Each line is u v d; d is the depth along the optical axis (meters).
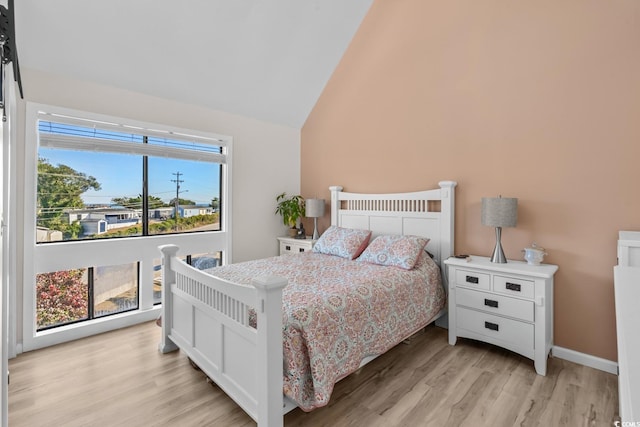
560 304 2.50
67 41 2.57
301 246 3.97
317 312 1.79
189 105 3.47
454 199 3.04
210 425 1.75
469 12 2.92
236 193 3.90
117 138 3.02
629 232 2.07
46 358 2.45
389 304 2.27
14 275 2.47
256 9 2.99
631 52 2.17
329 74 4.06
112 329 2.98
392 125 3.50
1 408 1.24
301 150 4.59
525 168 2.63
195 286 2.18
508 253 2.74
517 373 2.27
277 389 1.55
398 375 2.24
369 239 3.36
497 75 2.76
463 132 2.97
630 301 0.87
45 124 2.66
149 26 2.73
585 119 2.35
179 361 2.41
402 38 3.40
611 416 1.82
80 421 1.77
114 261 3.03
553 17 2.47
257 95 3.81
